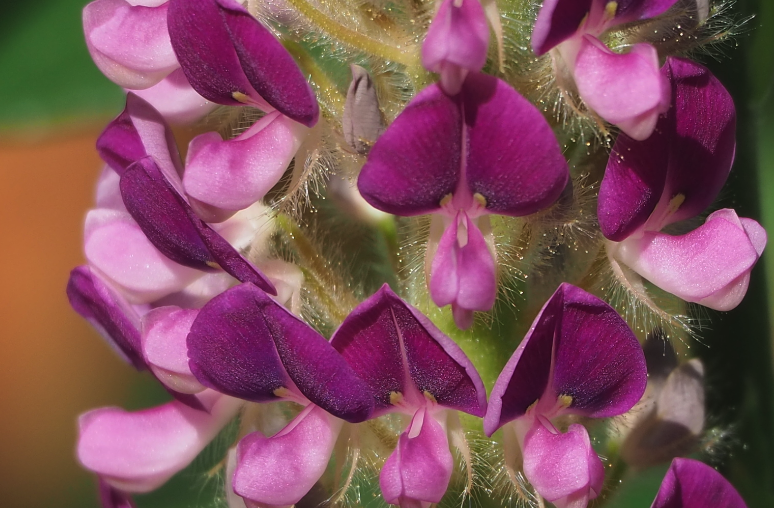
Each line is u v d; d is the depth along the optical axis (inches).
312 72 4.2
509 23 4.1
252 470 4.1
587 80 4.0
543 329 4.0
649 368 4.3
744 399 4.3
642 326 4.3
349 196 4.3
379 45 4.2
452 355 4.0
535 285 4.2
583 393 4.1
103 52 4.3
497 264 4.1
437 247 4.1
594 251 4.2
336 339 4.1
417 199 4.0
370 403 4.1
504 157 4.0
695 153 4.1
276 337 4.1
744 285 4.1
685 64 4.1
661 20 4.2
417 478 4.1
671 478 4.1
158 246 4.3
